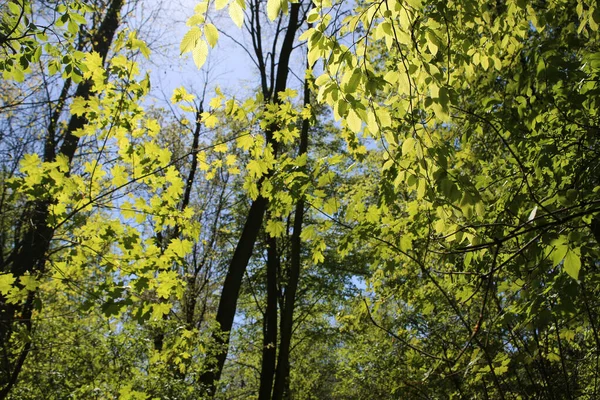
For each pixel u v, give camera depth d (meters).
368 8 2.29
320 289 14.97
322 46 2.36
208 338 7.68
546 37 4.90
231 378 14.71
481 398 4.27
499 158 4.47
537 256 2.72
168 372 6.26
